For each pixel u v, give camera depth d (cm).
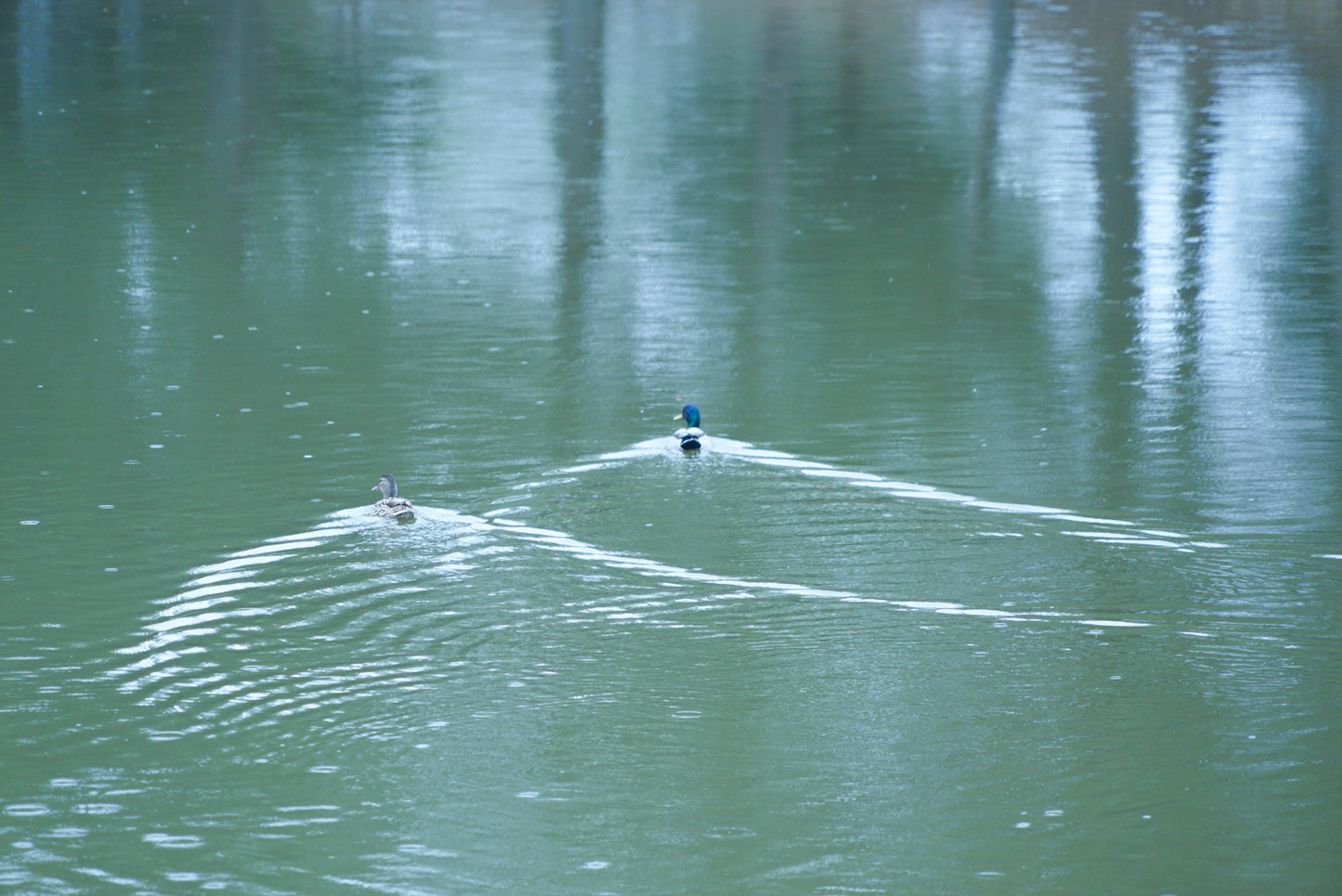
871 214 4119
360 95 5706
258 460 2344
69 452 2369
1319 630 1795
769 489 2244
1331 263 3675
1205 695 1647
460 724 1586
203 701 1628
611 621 1817
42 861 1355
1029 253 3759
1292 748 1541
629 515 2142
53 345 2905
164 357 2858
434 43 7006
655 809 1442
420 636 1778
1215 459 2397
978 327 3150
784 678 1683
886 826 1418
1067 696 1645
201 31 7106
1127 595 1894
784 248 3772
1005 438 2486
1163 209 4203
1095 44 7150
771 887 1334
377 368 2819
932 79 6212
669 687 1666
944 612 1847
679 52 6862
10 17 7250
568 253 3691
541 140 5000
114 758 1519
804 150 4906
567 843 1390
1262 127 5284
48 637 1770
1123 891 1328
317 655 1733
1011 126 5300
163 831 1403
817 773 1498
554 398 2662
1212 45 7088
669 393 2702
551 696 1641
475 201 4194
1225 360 2941
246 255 3597
